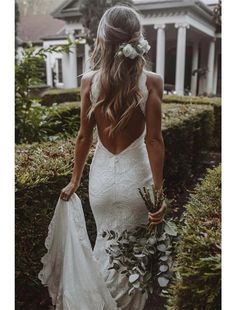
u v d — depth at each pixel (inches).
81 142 76.6
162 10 581.6
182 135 170.2
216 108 273.0
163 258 70.1
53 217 78.6
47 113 166.1
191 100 286.8
